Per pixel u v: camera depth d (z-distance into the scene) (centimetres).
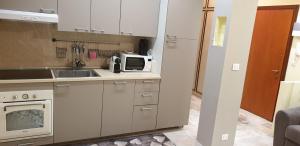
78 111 276
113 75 296
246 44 269
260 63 438
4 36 275
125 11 299
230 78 272
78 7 273
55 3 262
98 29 289
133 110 310
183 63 329
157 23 323
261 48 436
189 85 343
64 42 307
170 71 323
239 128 384
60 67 312
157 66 325
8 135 243
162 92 324
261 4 440
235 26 256
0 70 273
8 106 236
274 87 412
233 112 287
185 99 346
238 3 252
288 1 390
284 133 279
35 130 255
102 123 294
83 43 319
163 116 335
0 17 229
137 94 307
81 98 273
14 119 245
